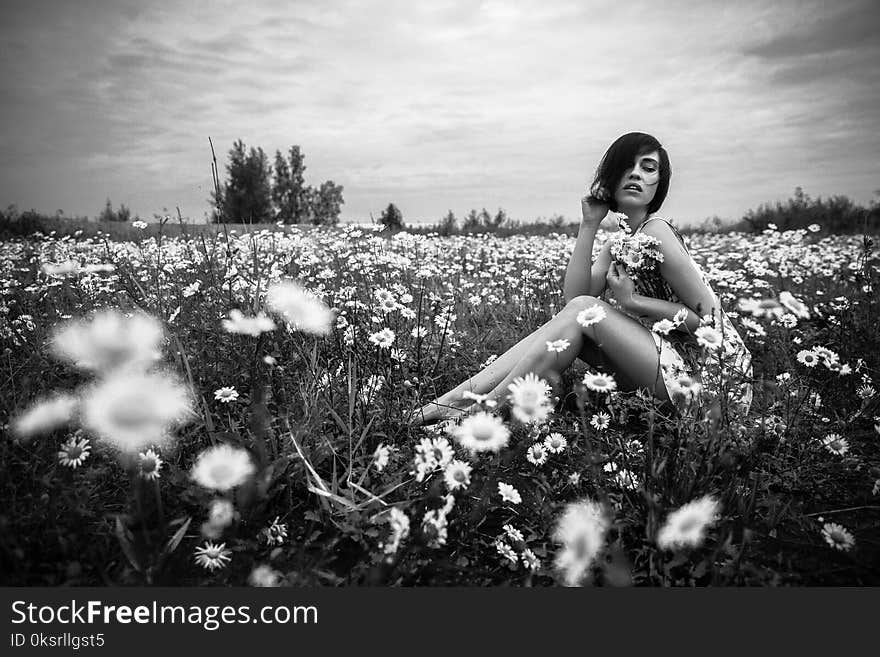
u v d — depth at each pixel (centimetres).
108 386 101
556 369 249
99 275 365
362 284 357
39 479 163
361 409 214
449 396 251
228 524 163
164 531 153
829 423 250
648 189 282
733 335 255
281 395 214
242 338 230
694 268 257
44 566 149
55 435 179
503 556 176
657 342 251
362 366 241
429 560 166
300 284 312
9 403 196
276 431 203
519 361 248
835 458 229
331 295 297
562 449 202
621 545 160
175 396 105
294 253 404
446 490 181
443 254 633
